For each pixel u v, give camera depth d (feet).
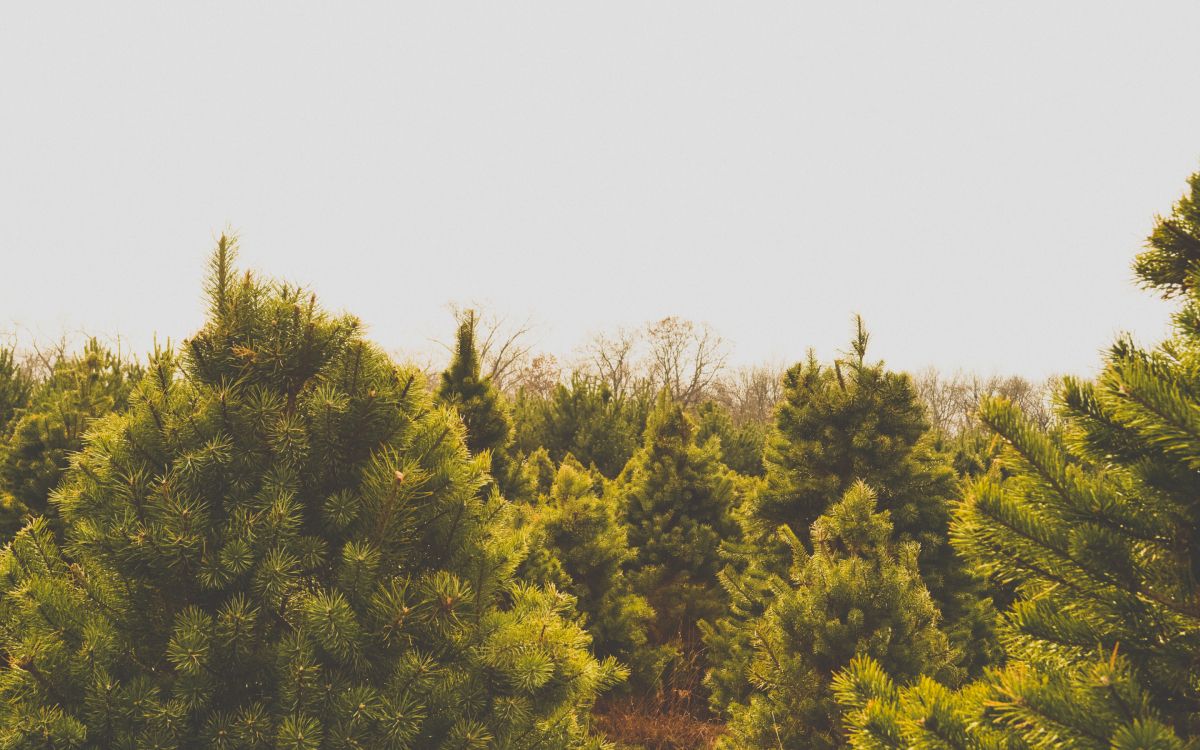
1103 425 5.61
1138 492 5.56
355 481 9.05
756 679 14.71
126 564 7.76
